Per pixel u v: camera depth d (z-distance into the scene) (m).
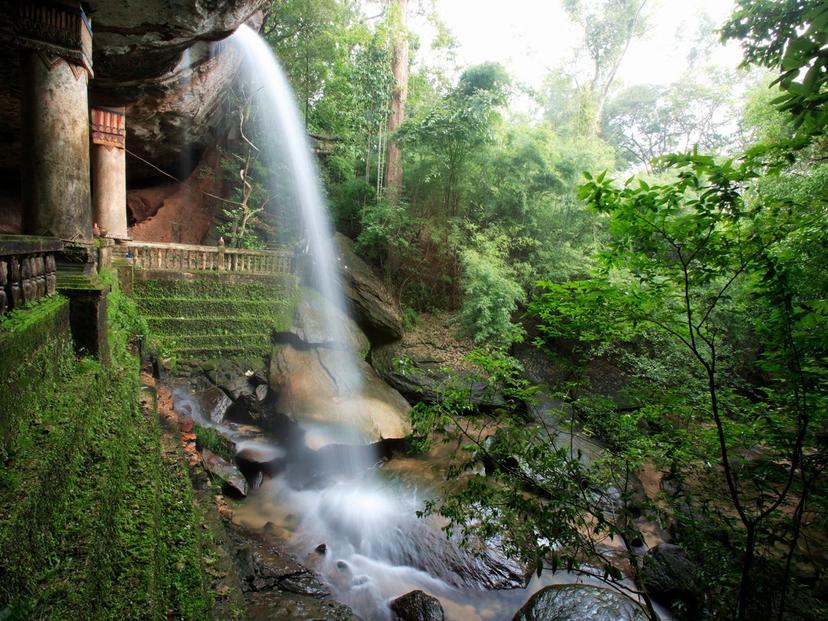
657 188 2.58
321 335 10.57
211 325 10.02
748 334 8.42
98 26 6.16
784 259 2.69
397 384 10.56
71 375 3.65
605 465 4.11
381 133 13.61
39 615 1.56
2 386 2.24
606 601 4.61
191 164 14.37
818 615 3.58
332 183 14.84
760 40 5.44
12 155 11.13
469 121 11.16
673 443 4.04
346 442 8.21
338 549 6.08
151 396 6.07
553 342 12.60
